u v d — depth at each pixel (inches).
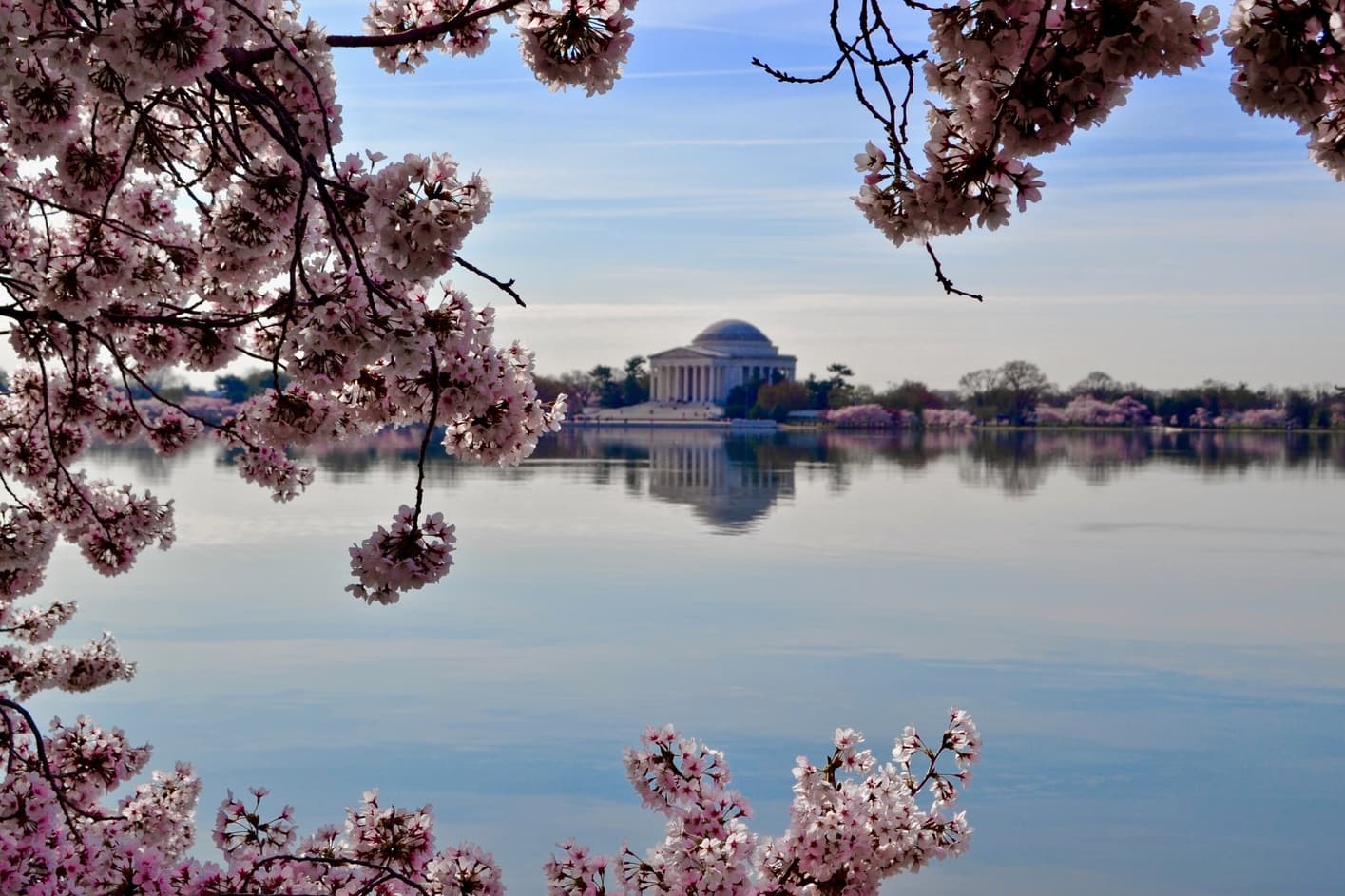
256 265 385.7
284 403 351.3
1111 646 1353.3
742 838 345.4
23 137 289.9
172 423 460.1
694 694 1112.2
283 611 1418.6
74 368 426.6
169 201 404.5
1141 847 786.8
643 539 2213.3
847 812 368.2
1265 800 874.8
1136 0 191.0
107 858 335.6
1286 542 2263.8
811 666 1235.9
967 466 4505.4
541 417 314.3
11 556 418.9
